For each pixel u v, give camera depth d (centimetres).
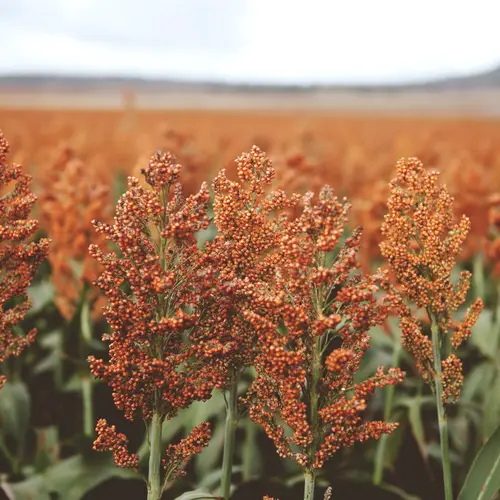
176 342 127
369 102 3481
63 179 184
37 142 684
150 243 125
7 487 161
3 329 126
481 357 197
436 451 188
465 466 182
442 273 129
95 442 125
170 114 1528
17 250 125
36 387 203
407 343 132
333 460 183
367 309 123
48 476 159
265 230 128
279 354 122
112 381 124
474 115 1886
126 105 818
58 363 190
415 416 173
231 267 127
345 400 124
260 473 180
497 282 231
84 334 179
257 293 124
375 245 200
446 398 132
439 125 1199
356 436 125
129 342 123
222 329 126
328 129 988
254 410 127
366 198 335
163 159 125
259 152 129
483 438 177
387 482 178
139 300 123
